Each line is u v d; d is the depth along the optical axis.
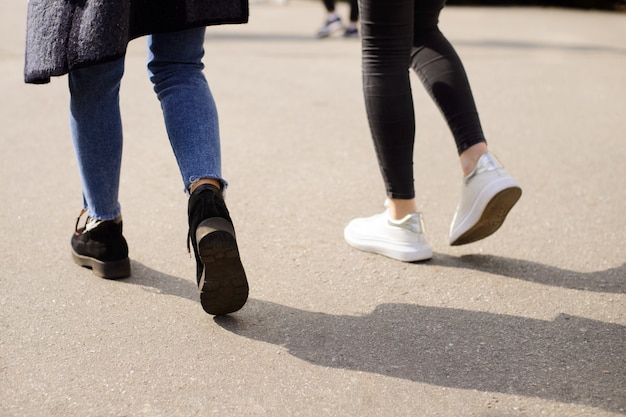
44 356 2.01
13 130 4.14
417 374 1.95
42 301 2.31
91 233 2.43
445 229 2.94
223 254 1.98
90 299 2.32
